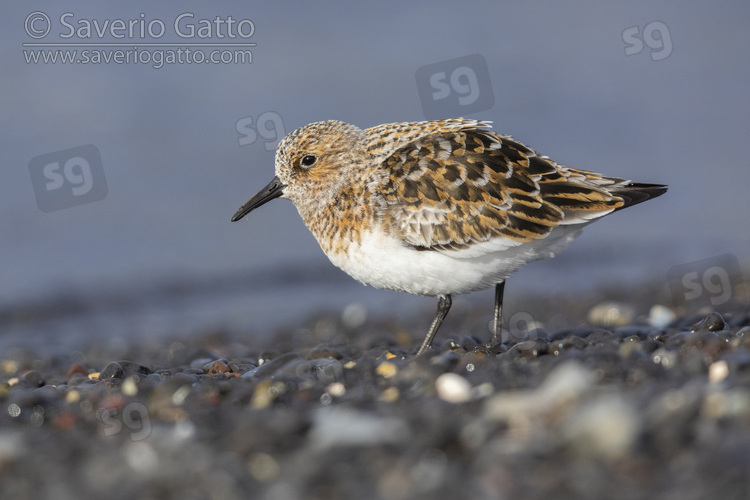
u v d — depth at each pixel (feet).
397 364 27.55
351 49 80.23
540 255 31.17
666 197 68.08
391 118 72.69
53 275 57.57
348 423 19.90
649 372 23.45
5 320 52.11
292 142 32.78
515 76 81.92
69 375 34.30
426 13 86.89
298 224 65.36
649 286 51.62
